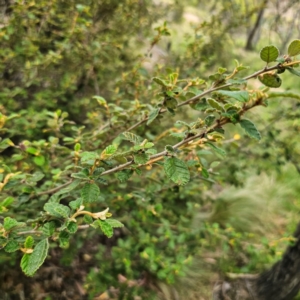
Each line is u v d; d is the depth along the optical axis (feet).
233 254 11.02
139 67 7.90
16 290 8.10
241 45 23.62
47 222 3.64
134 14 9.80
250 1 13.64
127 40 9.97
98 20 9.57
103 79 10.01
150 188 6.91
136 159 3.84
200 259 10.77
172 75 4.92
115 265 8.16
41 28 9.15
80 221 5.78
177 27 15.99
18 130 7.50
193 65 10.33
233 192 13.60
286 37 16.46
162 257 8.04
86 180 3.99
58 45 8.08
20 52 7.93
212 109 4.13
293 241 8.49
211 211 12.94
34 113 7.72
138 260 9.04
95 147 6.88
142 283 9.29
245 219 12.66
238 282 10.12
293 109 10.95
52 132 8.77
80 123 10.08
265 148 10.32
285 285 9.02
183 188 8.39
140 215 7.75
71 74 8.86
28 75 7.93
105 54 8.59
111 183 7.77
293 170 15.71
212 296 9.82
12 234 3.53
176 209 8.97
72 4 8.91
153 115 4.92
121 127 6.78
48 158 6.36
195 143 4.11
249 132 3.71
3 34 7.38
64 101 9.61
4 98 7.86
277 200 14.24
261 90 3.92
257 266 10.52
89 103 9.18
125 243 8.09
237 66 4.56
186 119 10.74
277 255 9.09
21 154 5.99
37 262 3.04
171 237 8.35
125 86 8.43
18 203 5.74
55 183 5.82
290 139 10.96
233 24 11.35
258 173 10.88
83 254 9.92
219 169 10.57
